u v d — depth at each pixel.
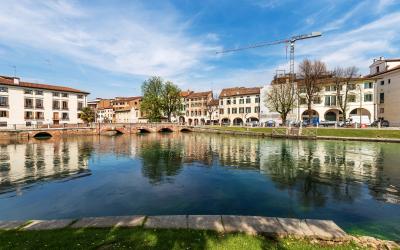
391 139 37.31
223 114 96.88
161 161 24.78
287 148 33.38
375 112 63.03
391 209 11.30
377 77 62.56
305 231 6.69
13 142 43.62
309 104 62.28
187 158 26.52
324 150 30.73
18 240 6.05
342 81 63.00
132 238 6.20
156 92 91.12
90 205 12.42
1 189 15.19
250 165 22.28
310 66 61.59
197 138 53.62
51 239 6.11
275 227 6.94
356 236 6.60
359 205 11.88
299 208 11.65
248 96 88.56
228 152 30.70
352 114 66.00
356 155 26.48
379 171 19.02
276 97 67.50
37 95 69.19
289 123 59.50
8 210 11.84
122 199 13.27
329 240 6.32
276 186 15.41
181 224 7.13
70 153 30.39
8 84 62.94
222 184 16.03
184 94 122.31
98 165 22.83
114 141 46.84
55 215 11.24
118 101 127.31
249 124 73.44
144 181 16.98
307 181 16.45
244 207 11.94
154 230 6.69
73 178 17.94
